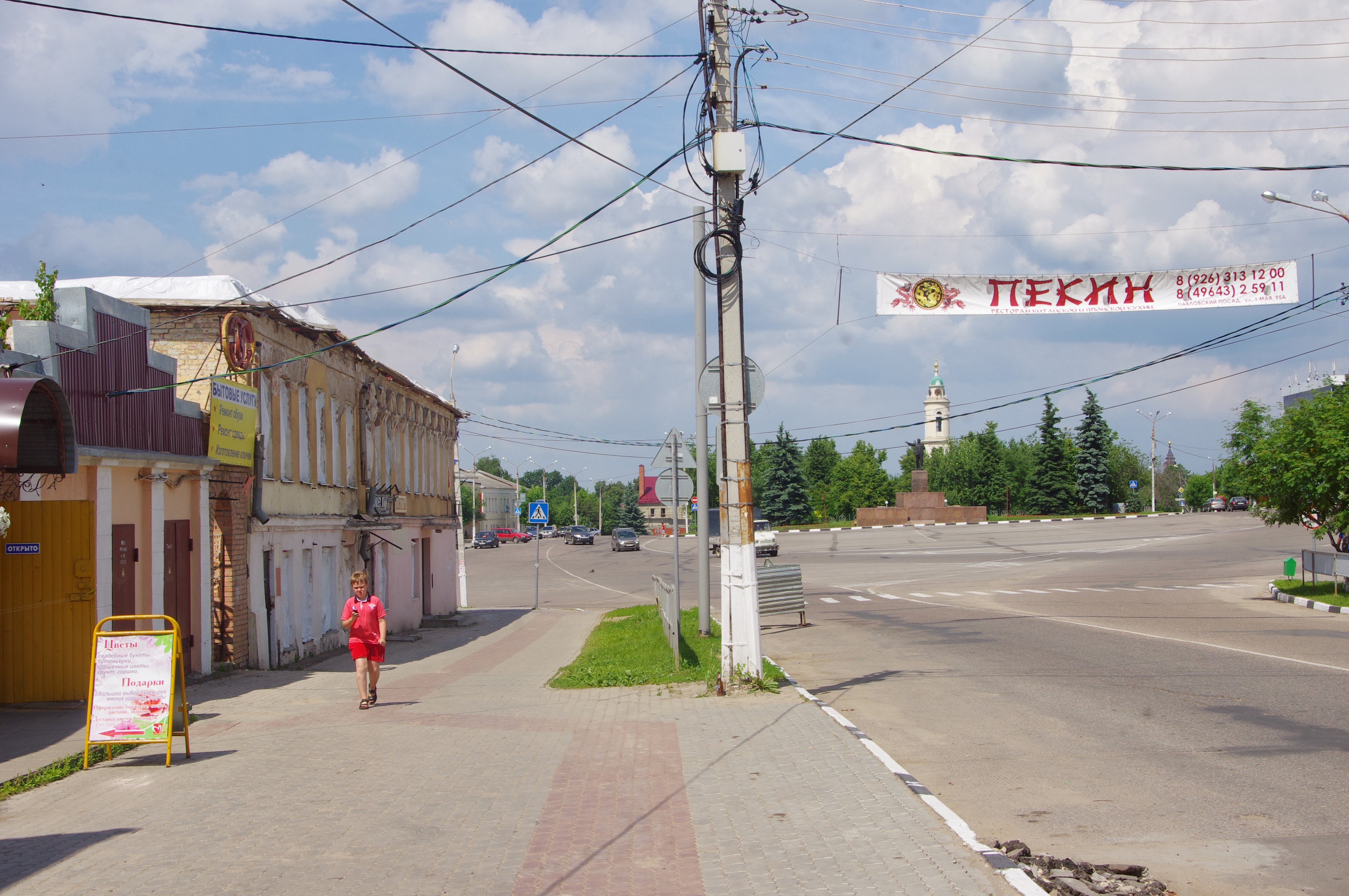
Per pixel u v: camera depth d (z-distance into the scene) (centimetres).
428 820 646
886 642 1709
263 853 579
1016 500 10181
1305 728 880
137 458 1357
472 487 13438
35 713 1120
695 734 921
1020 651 1498
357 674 1177
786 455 9281
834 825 613
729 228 1159
